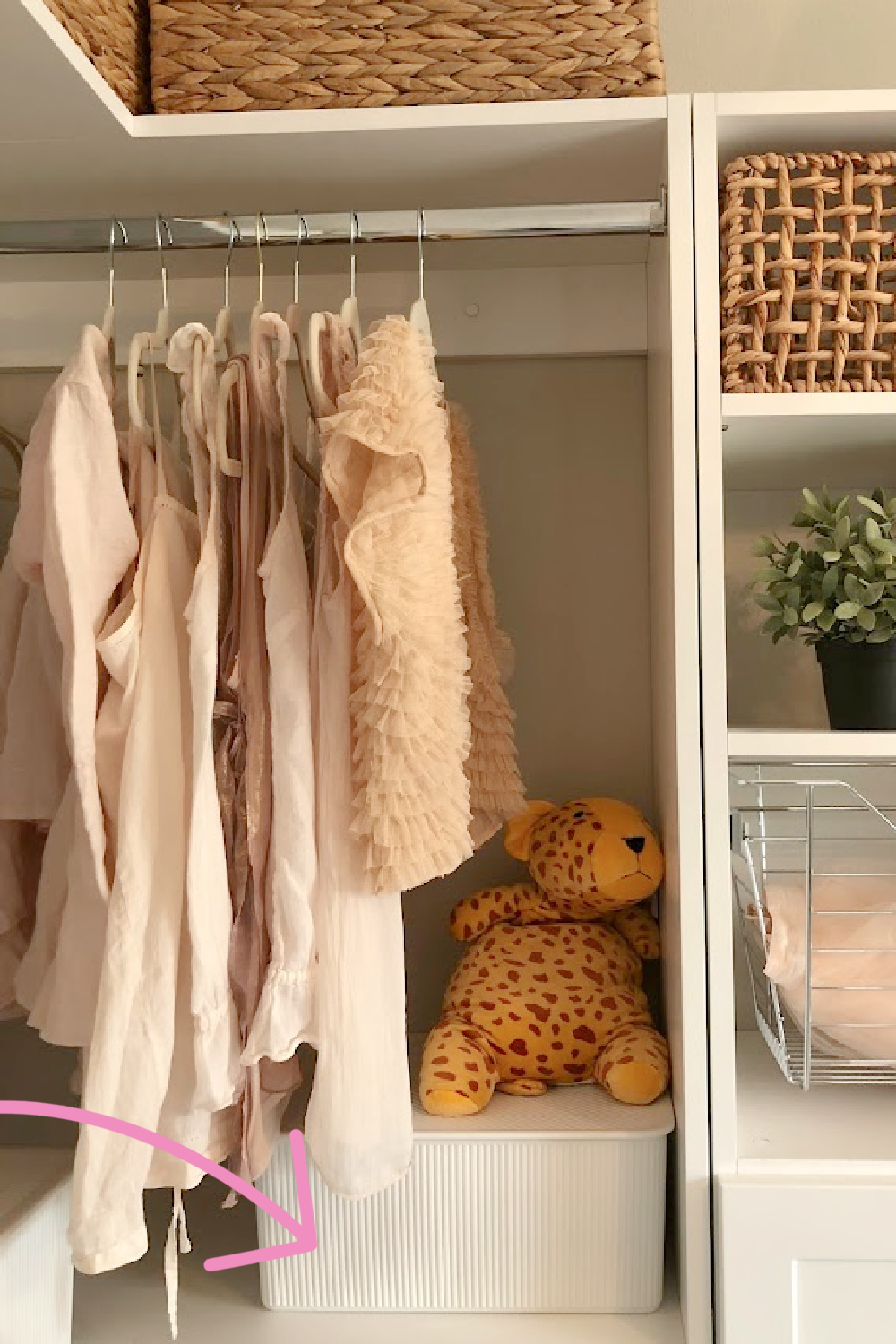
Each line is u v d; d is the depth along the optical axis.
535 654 1.31
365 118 0.98
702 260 0.95
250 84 1.00
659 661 1.16
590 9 0.98
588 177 1.09
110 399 0.94
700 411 0.95
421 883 0.90
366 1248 1.01
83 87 0.90
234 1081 0.89
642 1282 1.00
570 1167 1.00
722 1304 0.91
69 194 1.12
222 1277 1.10
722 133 0.98
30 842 1.10
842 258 0.95
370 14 1.00
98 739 0.89
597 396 1.30
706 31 1.30
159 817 0.88
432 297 1.28
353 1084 0.89
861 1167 0.93
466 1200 1.00
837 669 1.00
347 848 0.90
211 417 0.93
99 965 0.90
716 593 0.95
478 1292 1.01
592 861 1.11
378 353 0.88
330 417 0.88
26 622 1.04
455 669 0.92
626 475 1.30
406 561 0.88
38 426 0.92
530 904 1.19
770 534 1.31
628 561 1.30
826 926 1.04
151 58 1.02
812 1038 1.07
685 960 0.94
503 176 1.08
